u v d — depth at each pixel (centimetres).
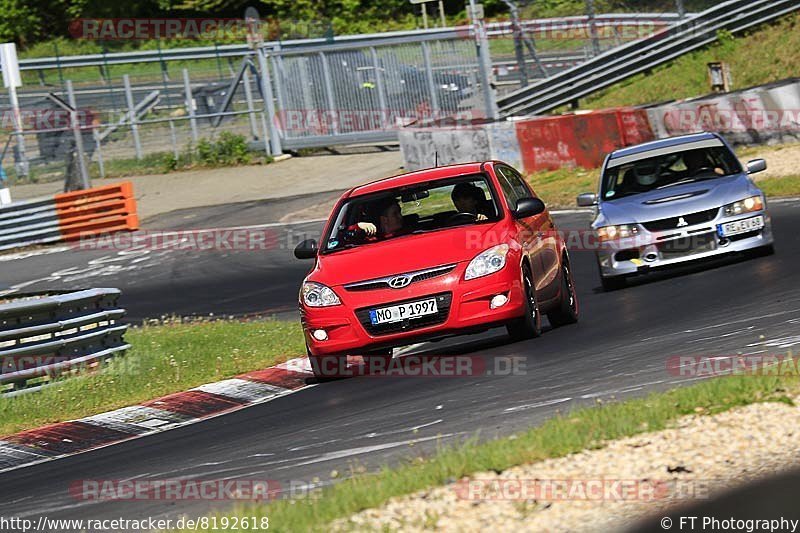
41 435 3616
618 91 12144
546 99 11888
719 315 3781
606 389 2820
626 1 11938
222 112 13950
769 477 1866
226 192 11888
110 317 4847
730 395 2320
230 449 2939
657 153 5294
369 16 19388
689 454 2012
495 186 3978
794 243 5150
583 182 8944
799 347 2903
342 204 4078
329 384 3847
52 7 19638
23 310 4309
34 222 10131
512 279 3666
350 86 12731
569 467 2012
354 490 1983
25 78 15638
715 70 11369
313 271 3844
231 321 5862
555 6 12062
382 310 3634
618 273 4997
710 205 4900
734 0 11975
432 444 2514
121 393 4112
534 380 3144
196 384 4172
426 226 3906
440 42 12131
